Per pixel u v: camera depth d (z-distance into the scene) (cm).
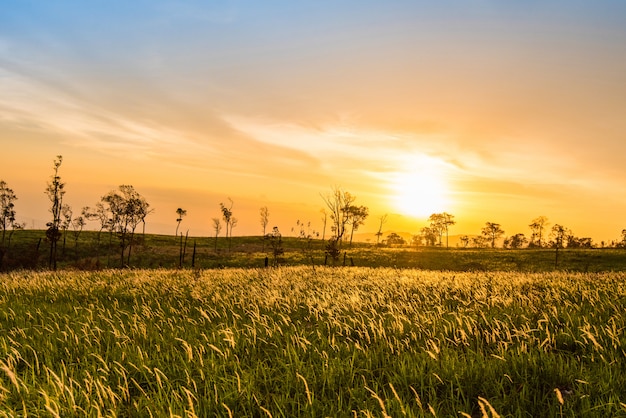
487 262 6794
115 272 2403
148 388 516
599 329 655
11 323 867
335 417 412
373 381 514
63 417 425
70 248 8269
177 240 11500
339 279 1756
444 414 428
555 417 405
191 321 841
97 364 595
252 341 700
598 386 458
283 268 2828
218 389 501
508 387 494
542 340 647
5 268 6053
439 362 555
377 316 855
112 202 8600
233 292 1260
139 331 750
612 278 1547
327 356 579
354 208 12106
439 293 1209
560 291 1110
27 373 550
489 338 658
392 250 8856
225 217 12475
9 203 8681
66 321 826
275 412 437
